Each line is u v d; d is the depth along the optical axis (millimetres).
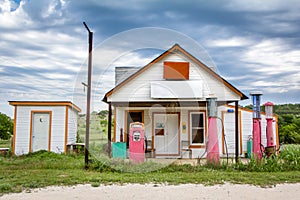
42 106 11117
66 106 11141
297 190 4555
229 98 8367
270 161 6824
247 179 5348
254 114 7789
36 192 4293
